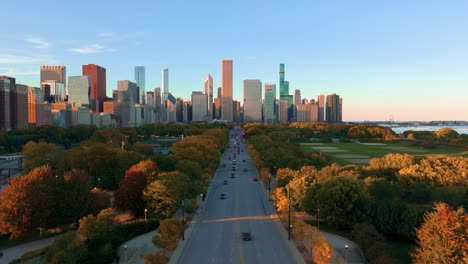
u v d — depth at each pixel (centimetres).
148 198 10275
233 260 7644
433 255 5941
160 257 6900
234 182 16550
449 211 6388
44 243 8856
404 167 12862
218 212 11481
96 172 14188
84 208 9900
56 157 16850
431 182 11494
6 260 7850
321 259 7088
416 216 8350
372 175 12638
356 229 8338
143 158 16050
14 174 18012
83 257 7444
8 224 8644
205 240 8875
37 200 9125
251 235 9244
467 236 5812
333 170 13000
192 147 17625
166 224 8175
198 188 12000
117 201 10788
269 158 17662
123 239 8712
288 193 10450
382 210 8844
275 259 7688
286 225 10044
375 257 7188
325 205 9438
